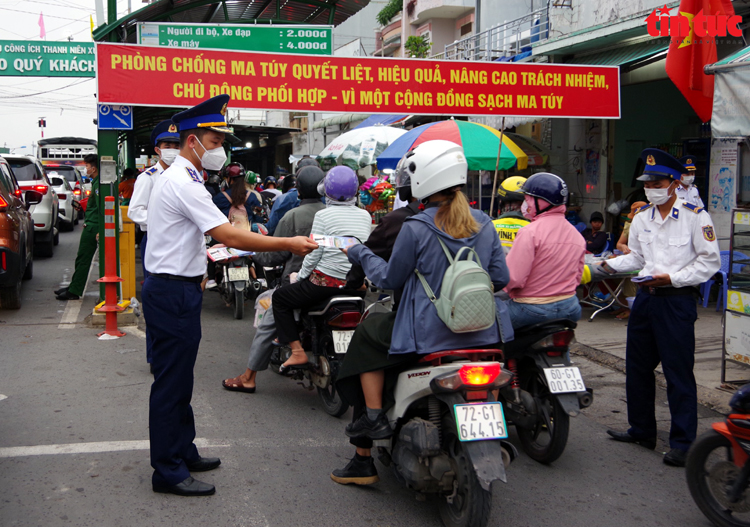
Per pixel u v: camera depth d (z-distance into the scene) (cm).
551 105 769
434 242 321
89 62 1236
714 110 551
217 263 851
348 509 350
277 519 336
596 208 1161
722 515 338
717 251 409
